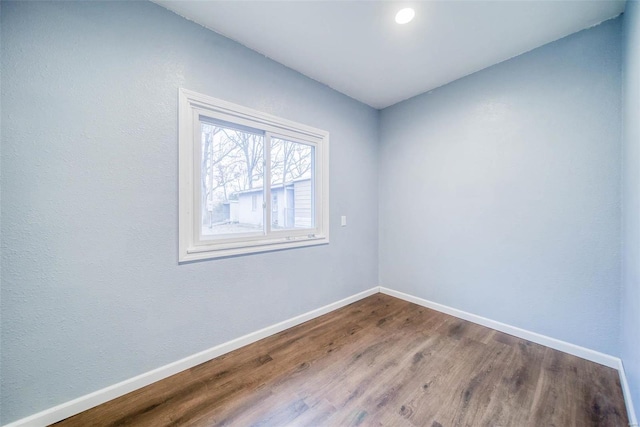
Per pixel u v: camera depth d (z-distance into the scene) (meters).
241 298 2.04
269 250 2.21
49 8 1.29
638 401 1.23
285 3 1.61
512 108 2.19
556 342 1.99
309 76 2.49
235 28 1.84
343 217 2.88
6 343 1.22
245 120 2.05
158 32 1.62
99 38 1.43
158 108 1.62
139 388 1.57
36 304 1.28
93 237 1.42
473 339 2.14
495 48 2.06
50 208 1.31
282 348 2.02
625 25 1.59
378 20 1.76
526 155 2.12
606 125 1.76
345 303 2.90
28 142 1.25
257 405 1.44
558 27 1.82
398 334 2.24
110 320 1.48
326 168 2.68
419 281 2.93
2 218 1.20
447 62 2.26
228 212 2.05
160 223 1.65
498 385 1.59
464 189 2.51
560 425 1.30
